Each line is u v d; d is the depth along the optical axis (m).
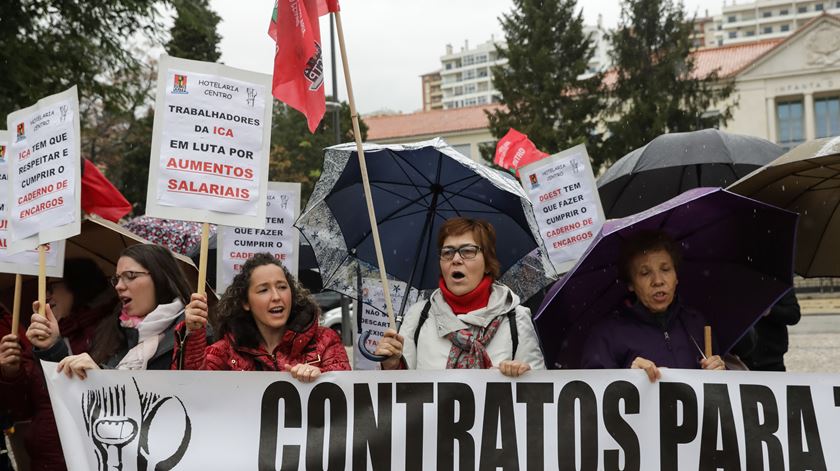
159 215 3.70
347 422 3.66
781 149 6.84
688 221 3.83
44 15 13.92
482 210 4.79
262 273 3.79
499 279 4.72
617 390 3.61
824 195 4.30
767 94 57.03
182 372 3.65
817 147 3.76
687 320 3.84
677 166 6.62
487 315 3.87
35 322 3.76
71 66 14.23
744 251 3.88
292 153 42.75
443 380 3.66
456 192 4.71
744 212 3.74
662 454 3.57
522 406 3.64
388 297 3.77
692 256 3.97
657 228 3.89
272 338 3.88
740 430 3.56
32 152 3.92
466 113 64.38
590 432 3.61
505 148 7.14
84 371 3.64
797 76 56.41
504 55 38.22
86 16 14.31
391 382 3.67
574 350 4.05
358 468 3.64
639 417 3.59
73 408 3.63
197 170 3.75
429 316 4.03
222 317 3.85
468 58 161.00
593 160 35.66
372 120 67.06
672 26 36.47
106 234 5.14
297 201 5.72
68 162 3.79
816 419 3.54
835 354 15.78
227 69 3.84
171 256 4.19
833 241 4.43
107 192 5.46
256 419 3.65
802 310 28.34
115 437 3.62
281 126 46.69
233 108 3.83
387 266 4.91
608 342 3.78
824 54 55.84
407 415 3.66
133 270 4.03
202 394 3.64
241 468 3.62
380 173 4.71
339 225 4.88
